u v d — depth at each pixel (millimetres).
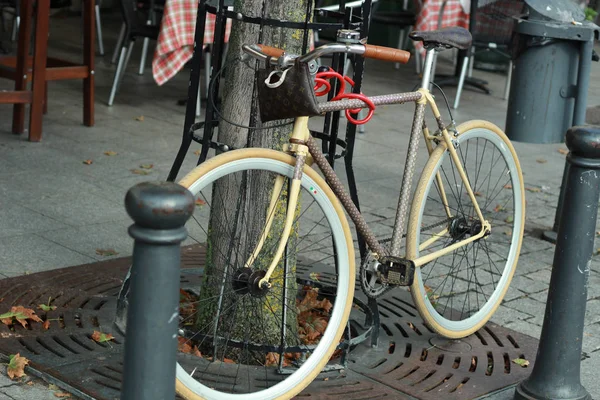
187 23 7211
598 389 3439
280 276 3402
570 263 3115
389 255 3482
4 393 3023
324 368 3346
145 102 7984
